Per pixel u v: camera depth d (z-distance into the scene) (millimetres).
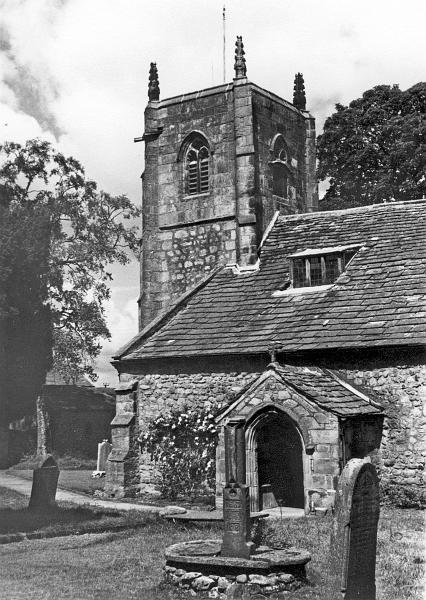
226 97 27047
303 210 29016
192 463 21312
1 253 20500
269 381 18188
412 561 12500
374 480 10820
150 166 28312
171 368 22141
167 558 11492
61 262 40562
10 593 10883
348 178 36969
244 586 10711
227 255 26297
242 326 22047
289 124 28688
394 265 21781
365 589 10477
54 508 18766
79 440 41969
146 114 28484
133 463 22297
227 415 18688
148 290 27609
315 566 12062
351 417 17453
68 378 48188
